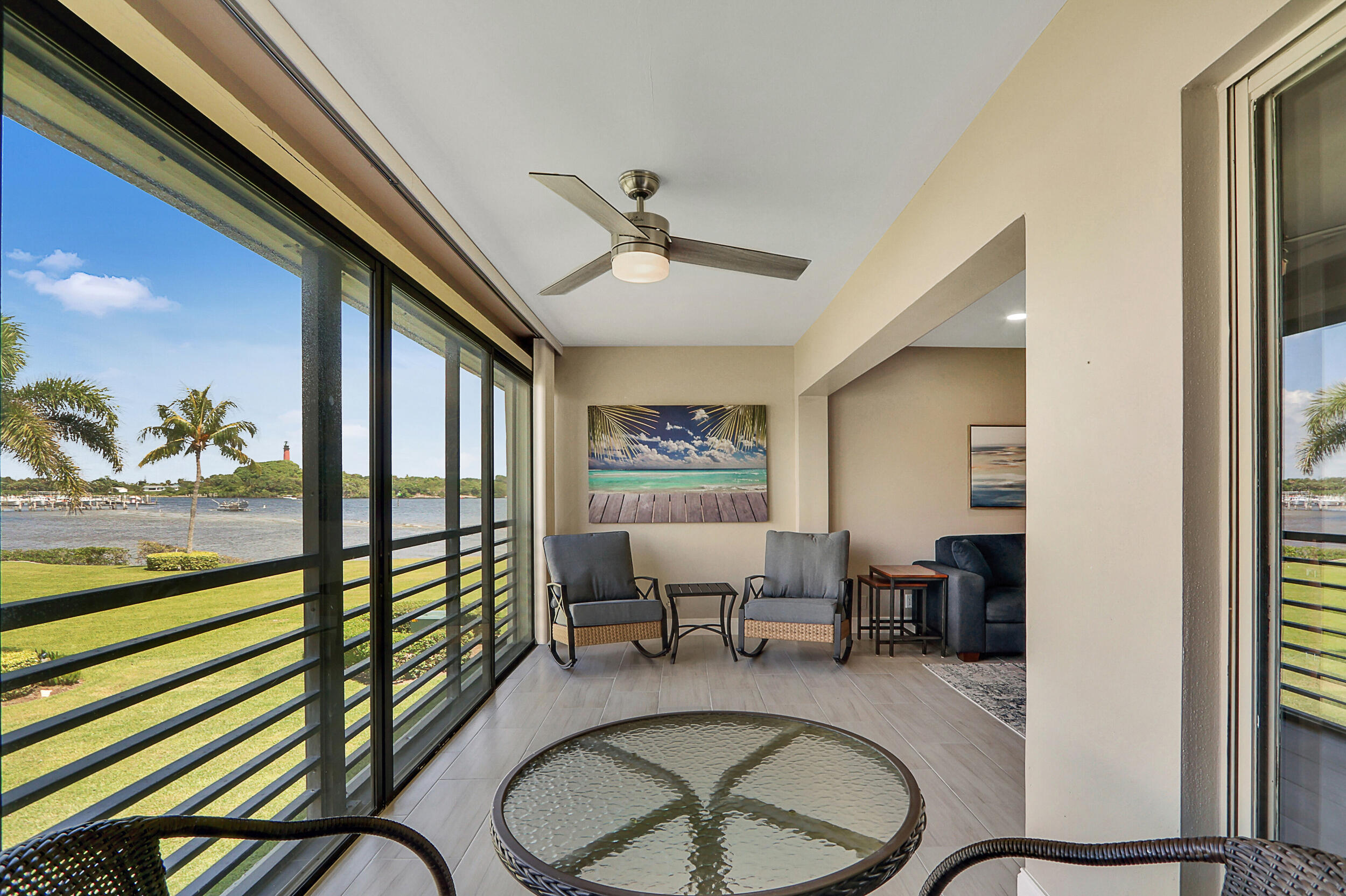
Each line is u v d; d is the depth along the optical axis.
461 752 2.93
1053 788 1.67
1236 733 1.18
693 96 1.99
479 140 2.23
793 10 1.62
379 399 2.43
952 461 5.73
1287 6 0.99
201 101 1.51
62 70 1.17
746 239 3.17
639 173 2.46
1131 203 1.36
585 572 4.72
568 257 3.41
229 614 1.63
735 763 1.64
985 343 5.57
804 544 4.90
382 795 2.40
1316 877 0.87
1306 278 1.05
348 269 2.23
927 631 4.91
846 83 1.93
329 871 2.00
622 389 5.67
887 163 2.42
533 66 1.83
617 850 1.23
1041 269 1.72
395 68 1.83
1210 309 1.22
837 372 4.46
